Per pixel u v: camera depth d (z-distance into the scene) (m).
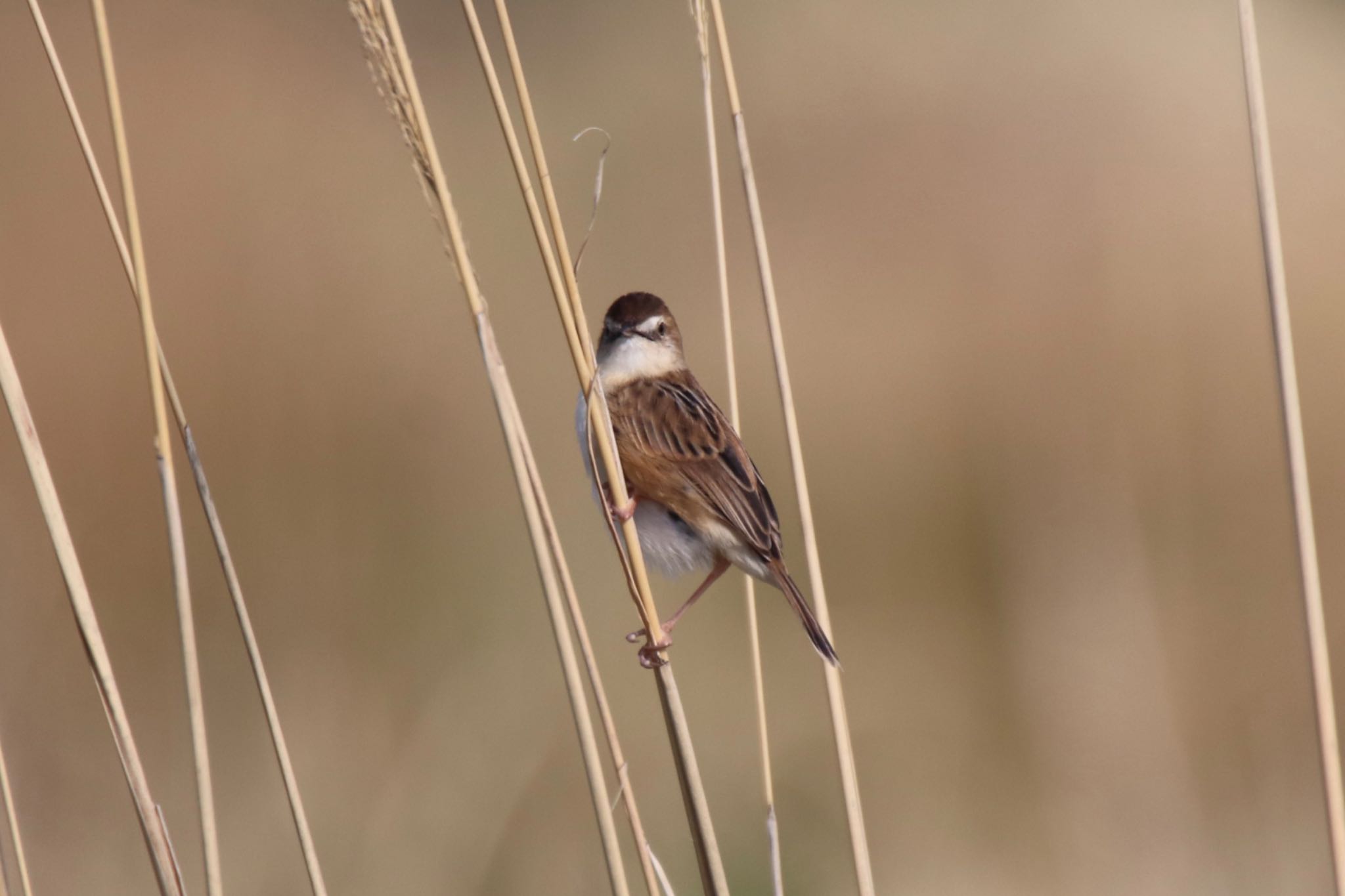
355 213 16.19
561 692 11.80
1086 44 24.58
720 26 6.15
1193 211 19.56
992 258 18.77
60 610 11.70
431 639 12.40
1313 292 17.22
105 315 13.45
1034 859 11.30
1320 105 23.12
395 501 13.65
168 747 11.05
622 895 5.03
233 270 14.32
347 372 14.19
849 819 5.98
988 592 14.23
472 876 10.01
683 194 20.58
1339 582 14.02
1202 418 15.66
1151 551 14.53
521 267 17.42
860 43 24.39
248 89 16.73
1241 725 12.78
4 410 12.66
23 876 5.46
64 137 15.05
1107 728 12.23
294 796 5.56
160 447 4.91
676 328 8.57
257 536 12.80
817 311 17.98
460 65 24.48
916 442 15.71
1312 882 10.60
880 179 20.98
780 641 13.72
